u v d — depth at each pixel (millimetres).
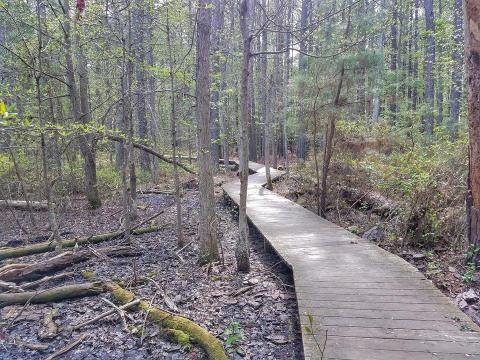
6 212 9469
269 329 4148
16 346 4051
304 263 5367
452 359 2920
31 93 7832
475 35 4438
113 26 7504
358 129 10438
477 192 4703
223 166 21844
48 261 6078
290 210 9703
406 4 19797
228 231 8930
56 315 4637
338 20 8172
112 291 5160
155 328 4262
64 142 8492
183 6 7238
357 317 3686
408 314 3699
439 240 6086
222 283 5434
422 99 21688
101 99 10750
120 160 12281
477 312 3990
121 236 8023
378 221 7773
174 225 9094
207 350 3740
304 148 16797
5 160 9438
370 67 8148
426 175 6355
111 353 3863
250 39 5016
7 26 8188
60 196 10023
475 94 4539
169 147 14641
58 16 7625
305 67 8961
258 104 24688
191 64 7824
